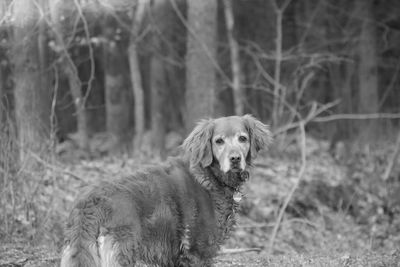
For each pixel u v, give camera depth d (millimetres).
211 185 7027
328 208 14750
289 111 19594
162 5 20422
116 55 20219
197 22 16109
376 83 22266
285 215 13812
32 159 10672
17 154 10445
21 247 9219
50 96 12727
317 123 24000
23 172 10234
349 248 12367
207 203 6949
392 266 8102
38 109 11523
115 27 18266
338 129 23094
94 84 22719
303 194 14766
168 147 22031
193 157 7074
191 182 6961
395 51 25391
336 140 22094
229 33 19891
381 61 24656
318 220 14070
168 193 6688
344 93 23406
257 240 12641
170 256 6656
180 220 6703
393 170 17703
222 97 23297
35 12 11242
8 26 10758
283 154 18328
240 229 12891
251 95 22734
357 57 23891
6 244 9336
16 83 11312
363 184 16406
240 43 24016
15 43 11078
